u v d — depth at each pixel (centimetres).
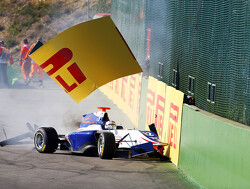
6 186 1675
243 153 1489
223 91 1911
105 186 1739
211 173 1762
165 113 2505
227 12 1895
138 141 2345
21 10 10219
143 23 3688
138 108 3291
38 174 1889
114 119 3691
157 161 2341
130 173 2005
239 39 1767
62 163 2155
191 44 2391
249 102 1659
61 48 2086
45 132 2430
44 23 9956
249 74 1670
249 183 1440
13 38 9619
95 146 2403
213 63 2045
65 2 10400
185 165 2084
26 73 5975
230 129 1603
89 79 2161
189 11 2433
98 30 2070
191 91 2375
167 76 2898
